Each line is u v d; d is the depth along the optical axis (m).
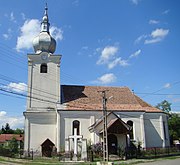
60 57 47.75
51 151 42.88
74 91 49.47
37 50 49.59
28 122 44.34
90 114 44.69
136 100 50.03
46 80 46.69
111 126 39.38
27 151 42.41
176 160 34.53
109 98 47.00
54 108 45.66
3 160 37.81
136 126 45.62
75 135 39.03
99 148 39.00
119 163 31.25
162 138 47.41
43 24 51.16
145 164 29.61
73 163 32.56
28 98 45.62
